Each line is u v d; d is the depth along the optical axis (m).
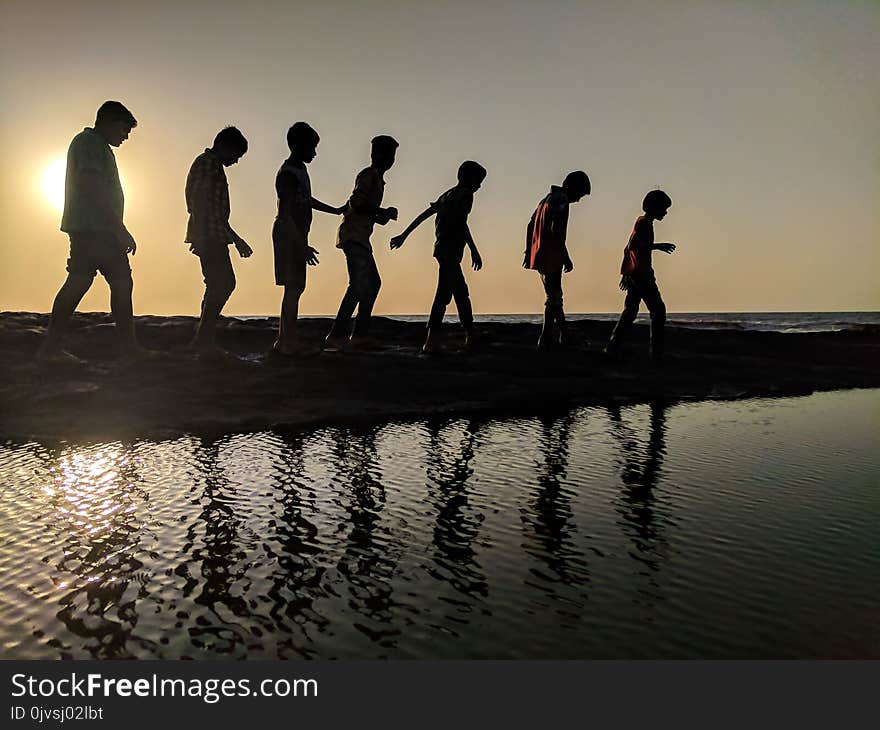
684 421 5.18
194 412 5.07
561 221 7.59
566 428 4.85
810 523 2.67
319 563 2.26
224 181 6.23
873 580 2.10
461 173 7.13
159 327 8.05
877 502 2.96
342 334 7.23
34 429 4.55
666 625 1.81
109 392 5.38
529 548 2.40
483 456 3.89
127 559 2.30
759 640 1.73
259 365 6.29
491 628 1.80
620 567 2.22
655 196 7.64
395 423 5.00
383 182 7.11
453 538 2.51
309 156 6.62
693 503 2.96
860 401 6.45
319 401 5.53
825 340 11.34
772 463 3.72
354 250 7.01
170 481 3.30
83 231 5.73
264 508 2.87
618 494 3.10
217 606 1.94
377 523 2.68
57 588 2.07
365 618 1.86
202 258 6.19
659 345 7.95
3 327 7.23
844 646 1.71
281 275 6.62
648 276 7.72
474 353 7.47
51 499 3.00
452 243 7.19
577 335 9.26
